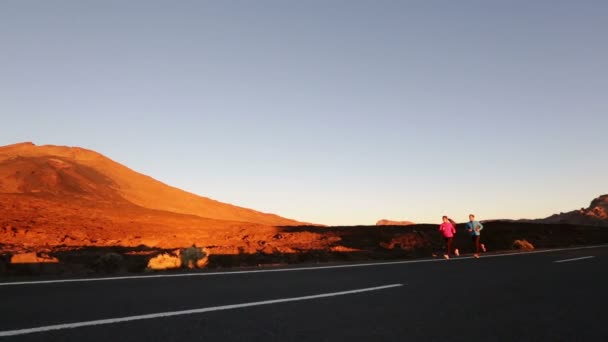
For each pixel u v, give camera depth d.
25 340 4.44
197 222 52.97
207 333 4.81
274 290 7.89
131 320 5.34
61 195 73.19
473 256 17.97
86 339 4.50
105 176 106.81
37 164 89.12
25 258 13.09
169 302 6.58
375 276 10.22
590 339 4.78
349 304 6.59
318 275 10.38
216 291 7.73
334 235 34.00
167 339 4.55
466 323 5.45
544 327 5.28
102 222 40.59
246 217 117.31
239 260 16.45
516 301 6.95
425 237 30.42
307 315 5.79
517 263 13.77
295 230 41.47
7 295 7.10
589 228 46.59
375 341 4.61
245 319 5.50
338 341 4.59
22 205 42.81
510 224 46.06
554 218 131.00
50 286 8.15
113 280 9.12
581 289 8.25
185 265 14.12
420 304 6.64
